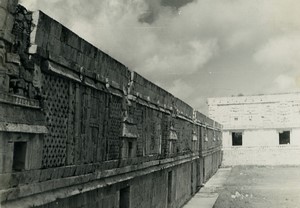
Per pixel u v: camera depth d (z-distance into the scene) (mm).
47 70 6961
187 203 22812
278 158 47594
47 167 7047
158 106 15906
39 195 6691
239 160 49156
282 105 47938
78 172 8203
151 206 14727
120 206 11867
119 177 10859
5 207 5738
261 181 29531
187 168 23891
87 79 8672
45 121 6977
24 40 6406
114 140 10586
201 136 30719
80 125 8359
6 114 5852
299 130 47125
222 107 50500
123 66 11258
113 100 10508
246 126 49094
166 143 17578
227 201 19500
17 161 6406
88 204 8750
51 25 7012
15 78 6125
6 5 5816
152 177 14984
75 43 8023
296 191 22828
